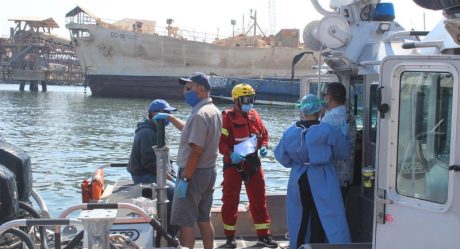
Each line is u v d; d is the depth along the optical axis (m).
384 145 3.52
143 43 70.56
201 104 4.93
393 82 3.47
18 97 72.69
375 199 3.58
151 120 6.00
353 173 5.15
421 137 3.43
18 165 4.78
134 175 5.94
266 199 6.27
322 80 6.01
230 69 70.69
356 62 4.81
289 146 4.82
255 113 5.98
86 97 72.50
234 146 5.77
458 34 3.23
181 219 4.88
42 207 5.29
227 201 5.81
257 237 6.12
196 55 70.50
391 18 4.84
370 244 4.32
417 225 3.41
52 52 98.00
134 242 4.16
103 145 26.20
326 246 4.28
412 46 3.74
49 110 49.38
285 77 69.94
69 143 26.69
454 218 3.25
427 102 3.39
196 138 4.76
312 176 4.74
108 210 3.48
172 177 6.14
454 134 3.20
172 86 70.81
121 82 72.00
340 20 4.71
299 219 4.84
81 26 72.25
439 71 3.28
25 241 3.92
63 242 4.90
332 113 4.93
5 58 98.00
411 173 3.45
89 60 72.69
